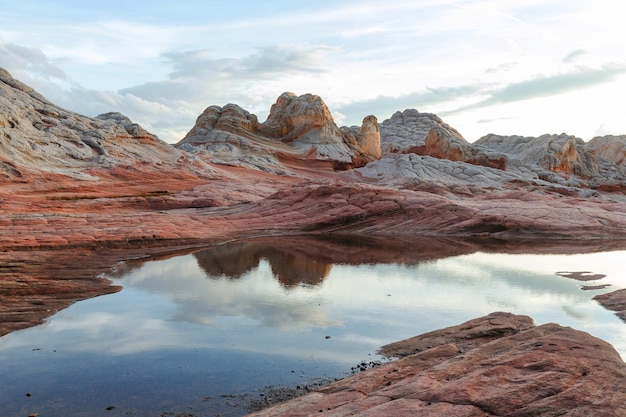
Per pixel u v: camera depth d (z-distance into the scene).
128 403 10.31
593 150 101.06
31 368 12.12
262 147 81.56
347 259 28.61
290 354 13.09
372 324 15.77
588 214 42.69
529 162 91.69
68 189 44.50
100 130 56.47
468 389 9.03
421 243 36.03
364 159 92.44
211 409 10.02
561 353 10.73
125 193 47.38
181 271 24.52
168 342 14.01
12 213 35.44
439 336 14.18
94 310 17.22
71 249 29.31
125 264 26.17
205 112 89.94
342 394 9.69
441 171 75.62
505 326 14.80
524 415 8.16
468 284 21.78
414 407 8.45
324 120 90.56
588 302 18.50
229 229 39.03
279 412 9.05
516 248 33.66
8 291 19.28
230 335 14.62
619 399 8.67
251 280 22.45
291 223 42.00
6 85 54.66
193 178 56.41
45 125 52.28
